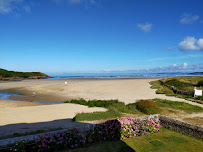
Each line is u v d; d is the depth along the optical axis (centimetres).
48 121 922
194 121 931
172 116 1062
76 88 3148
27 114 1110
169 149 460
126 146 477
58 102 1836
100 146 479
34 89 3034
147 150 450
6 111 1209
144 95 2162
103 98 1977
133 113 1184
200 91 1841
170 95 2069
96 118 969
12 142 448
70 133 512
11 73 7712
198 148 469
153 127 625
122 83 4347
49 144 456
